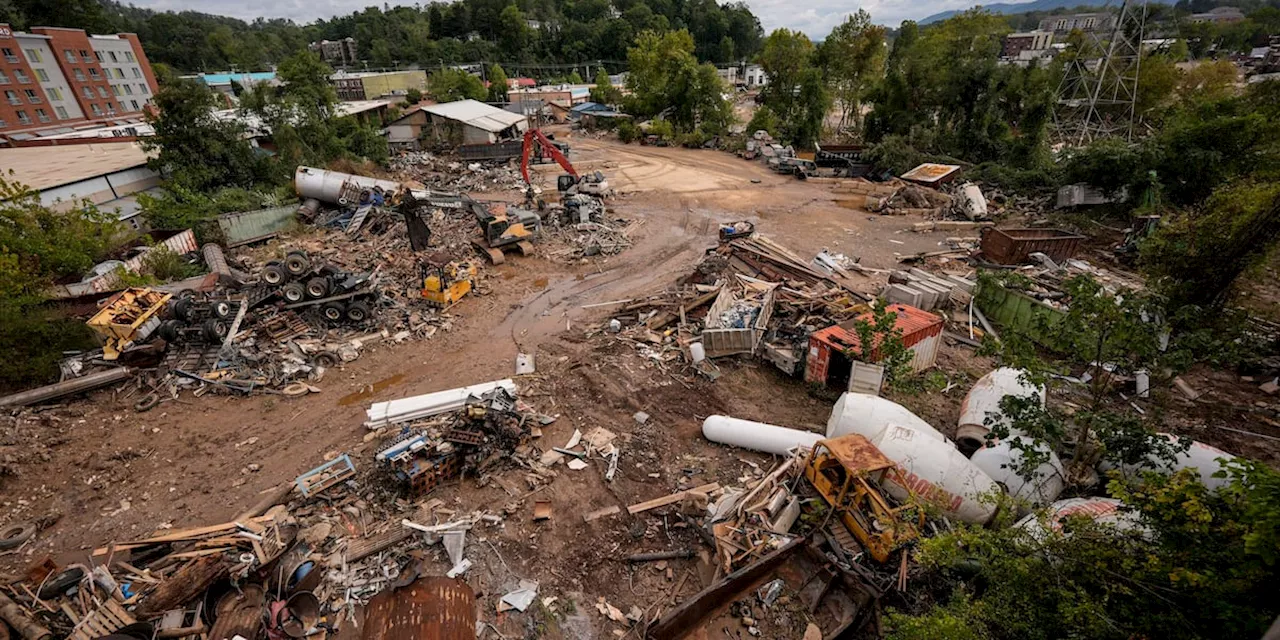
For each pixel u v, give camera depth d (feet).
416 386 58.90
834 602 33.30
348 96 286.05
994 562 26.55
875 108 191.11
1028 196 126.82
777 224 114.93
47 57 221.05
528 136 130.52
